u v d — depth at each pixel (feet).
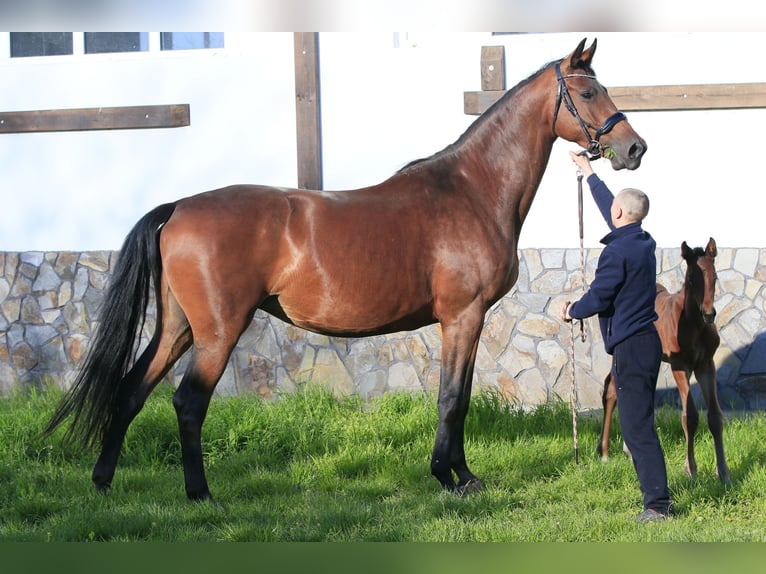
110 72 30.96
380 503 17.85
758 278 28.63
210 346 17.08
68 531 15.52
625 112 29.22
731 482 18.62
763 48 28.66
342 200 17.94
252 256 17.13
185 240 17.03
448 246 18.15
